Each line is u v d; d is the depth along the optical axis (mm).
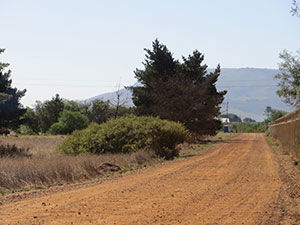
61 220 11500
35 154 39375
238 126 175875
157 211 13039
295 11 23703
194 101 72125
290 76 32062
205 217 12234
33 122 118688
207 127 73812
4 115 80125
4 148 40938
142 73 82438
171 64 81500
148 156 34281
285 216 12609
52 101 125125
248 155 40688
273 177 22891
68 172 22422
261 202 15023
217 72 82312
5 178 19703
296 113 36219
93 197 15812
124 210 13133
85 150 37719
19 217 11906
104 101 120438
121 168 28391
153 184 19906
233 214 12766
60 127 102000
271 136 92500
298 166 28375
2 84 52281
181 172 25594
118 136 38219
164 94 73500
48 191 18016
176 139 39938
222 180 21516
